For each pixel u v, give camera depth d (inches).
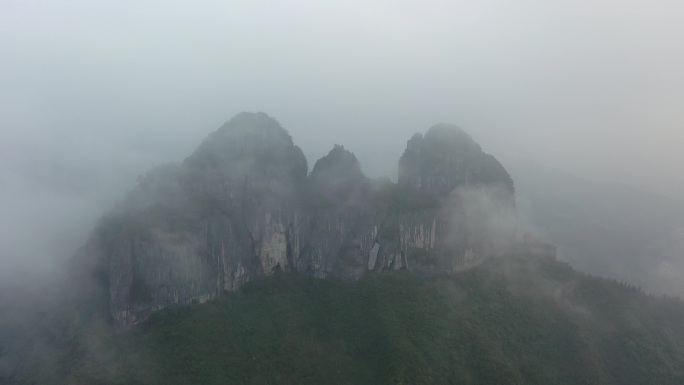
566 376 3900.1
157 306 4116.6
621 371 3946.9
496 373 3769.7
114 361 3703.3
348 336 4082.2
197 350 3843.5
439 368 3757.4
